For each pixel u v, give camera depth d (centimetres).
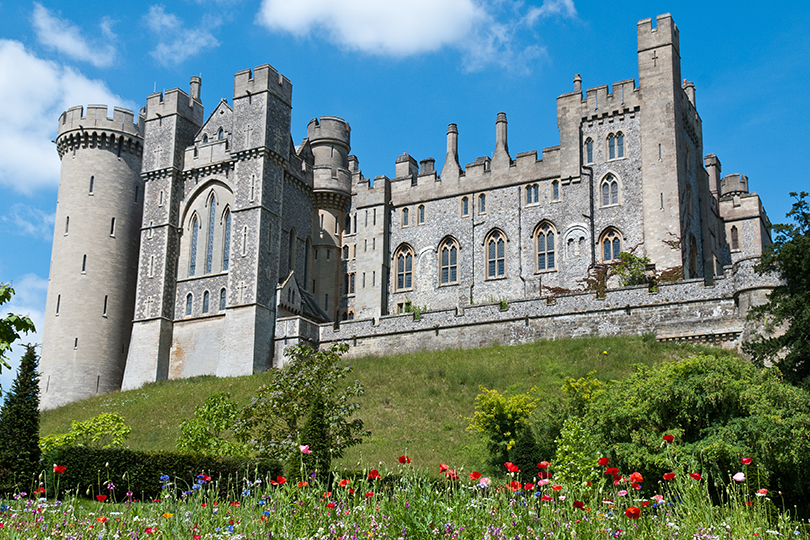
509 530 1185
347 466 2803
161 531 1228
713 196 5709
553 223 5194
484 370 3922
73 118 5844
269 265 5162
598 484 1559
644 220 4812
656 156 4869
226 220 5394
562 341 4203
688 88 5675
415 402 3694
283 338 5000
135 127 5953
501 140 5559
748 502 1349
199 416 2948
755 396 2100
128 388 5241
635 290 4156
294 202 5631
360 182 5897
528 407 2855
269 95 5362
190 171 5547
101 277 5609
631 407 2214
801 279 2914
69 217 5712
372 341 4919
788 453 1991
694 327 3934
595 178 5078
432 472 2638
